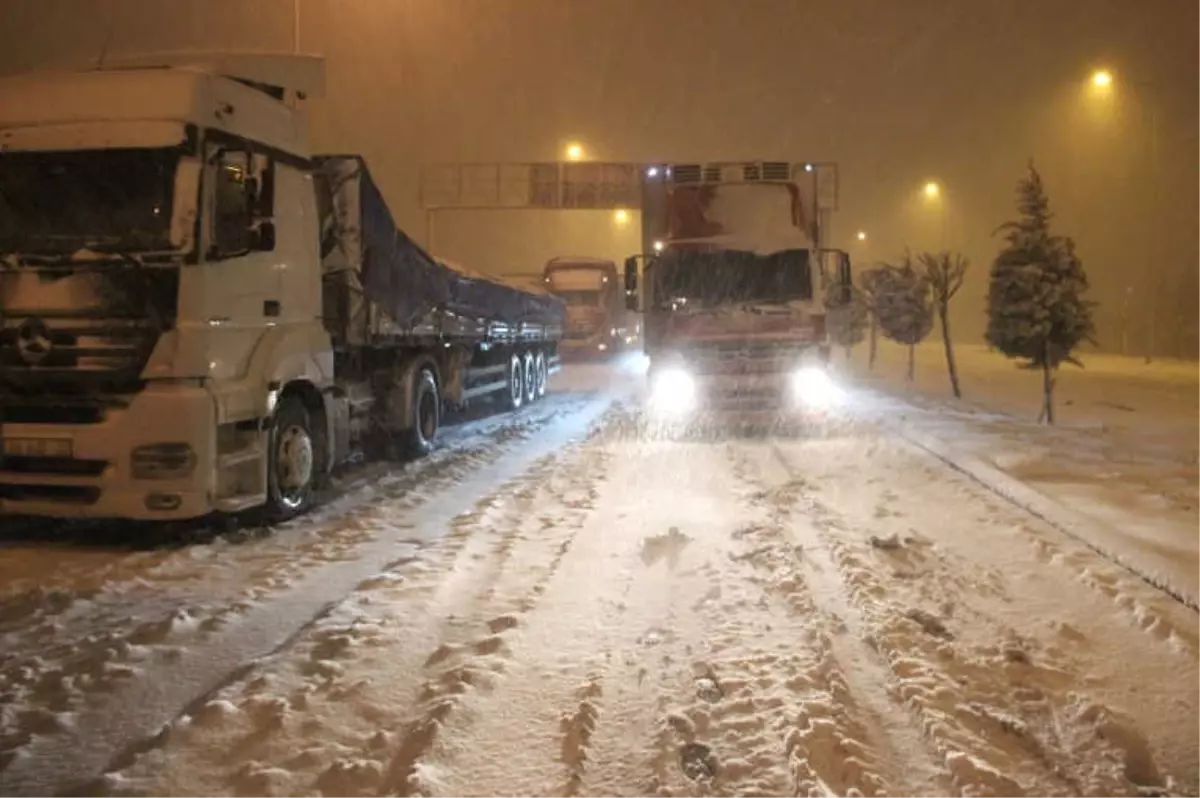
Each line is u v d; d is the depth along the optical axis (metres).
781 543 8.01
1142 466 11.64
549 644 5.82
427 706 4.95
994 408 18.72
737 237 15.85
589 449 13.49
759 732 4.63
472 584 7.10
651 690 5.15
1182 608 6.27
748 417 15.60
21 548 8.61
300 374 9.73
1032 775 4.28
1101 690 5.18
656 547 7.98
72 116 8.41
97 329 8.16
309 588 7.27
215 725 4.73
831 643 5.78
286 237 9.70
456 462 13.19
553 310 23.50
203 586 7.36
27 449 8.22
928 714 4.75
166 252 8.14
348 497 10.84
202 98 8.41
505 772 4.30
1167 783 4.26
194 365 8.16
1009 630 6.00
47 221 8.30
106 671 5.55
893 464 11.92
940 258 23.89
